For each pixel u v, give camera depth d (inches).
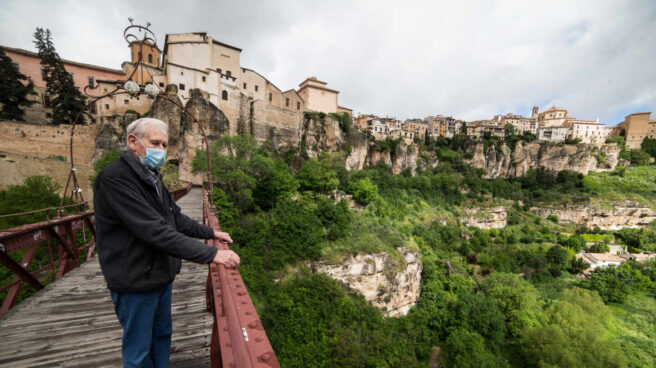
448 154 3201.3
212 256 73.4
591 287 1556.3
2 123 1151.6
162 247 68.3
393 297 1179.3
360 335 871.7
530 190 3065.9
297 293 902.4
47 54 1373.0
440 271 1435.8
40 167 1125.7
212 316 150.6
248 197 1117.7
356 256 1104.2
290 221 1091.3
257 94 1811.0
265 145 1737.2
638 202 2635.3
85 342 126.6
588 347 1024.2
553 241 2170.3
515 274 1689.2
